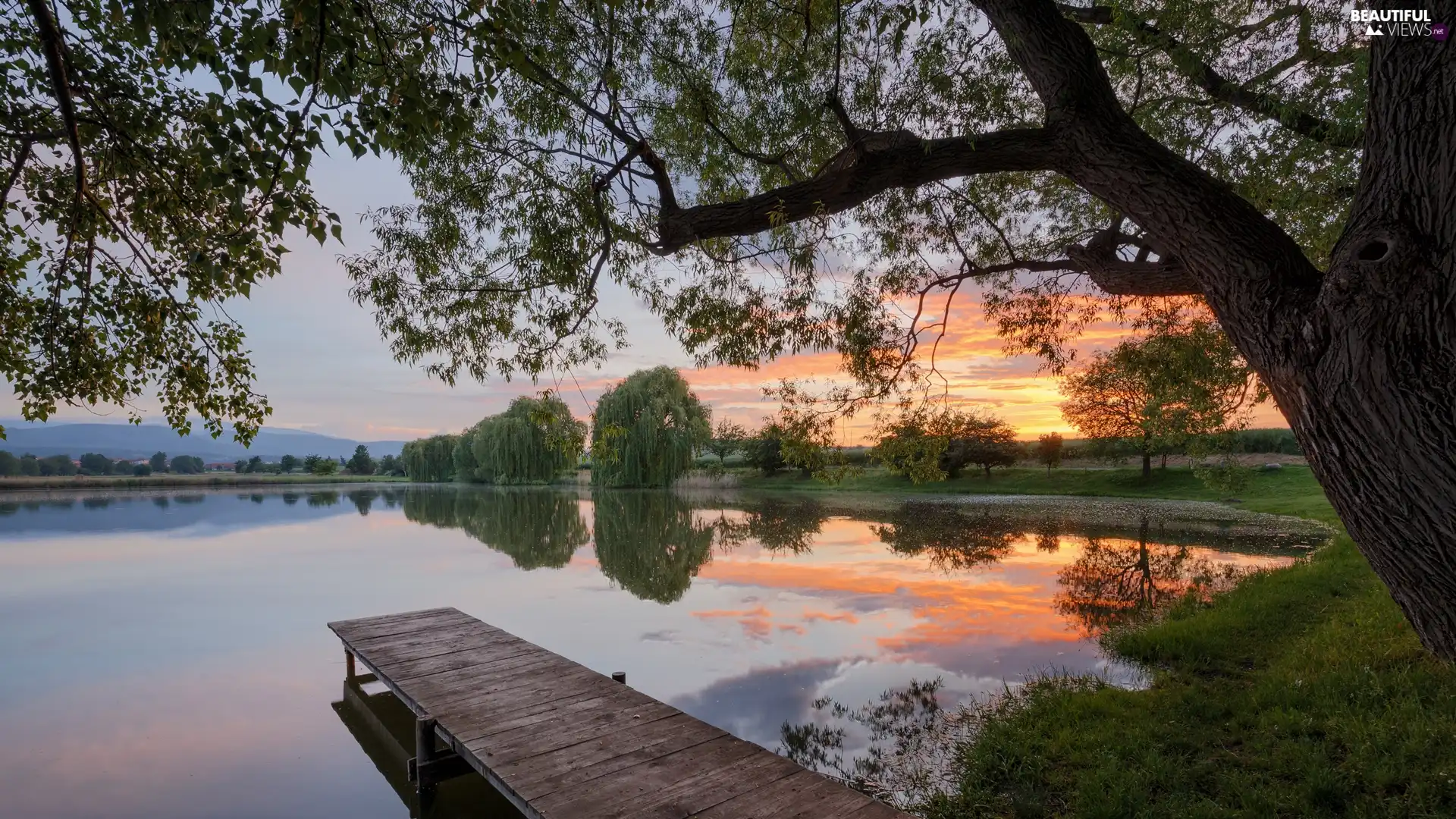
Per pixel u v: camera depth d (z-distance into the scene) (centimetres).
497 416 5306
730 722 679
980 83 527
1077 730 562
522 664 726
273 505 4312
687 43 643
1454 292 211
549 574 1576
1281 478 3350
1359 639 655
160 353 537
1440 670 533
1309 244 660
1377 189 236
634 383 4216
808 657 886
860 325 633
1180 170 304
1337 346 235
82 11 410
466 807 566
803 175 618
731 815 407
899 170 376
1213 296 290
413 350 657
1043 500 3506
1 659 991
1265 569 1295
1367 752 442
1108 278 501
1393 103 230
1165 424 1312
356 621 918
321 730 732
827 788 442
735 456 6819
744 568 1587
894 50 388
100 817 551
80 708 795
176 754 670
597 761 484
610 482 4469
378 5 418
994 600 1179
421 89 328
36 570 1728
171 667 944
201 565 1792
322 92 294
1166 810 419
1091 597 1174
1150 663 755
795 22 581
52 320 485
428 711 586
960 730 624
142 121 439
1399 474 222
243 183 304
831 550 1859
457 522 2873
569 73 583
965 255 664
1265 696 565
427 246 632
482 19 335
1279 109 501
